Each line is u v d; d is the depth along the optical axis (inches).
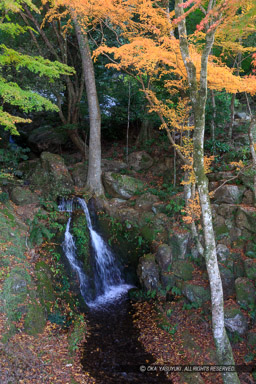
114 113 602.5
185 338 281.1
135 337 288.0
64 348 254.7
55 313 291.1
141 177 509.7
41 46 506.9
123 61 279.1
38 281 297.3
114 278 404.5
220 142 471.8
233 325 282.0
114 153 564.7
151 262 362.6
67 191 433.4
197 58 242.1
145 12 297.0
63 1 327.3
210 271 208.4
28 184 440.1
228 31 226.2
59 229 364.8
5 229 322.3
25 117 605.0
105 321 312.2
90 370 238.2
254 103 576.7
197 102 209.3
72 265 352.8
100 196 453.4
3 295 255.3
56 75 310.5
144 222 416.5
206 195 209.0
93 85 460.1
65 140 580.1
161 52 252.4
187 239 364.8
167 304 328.8
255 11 178.9
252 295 298.0
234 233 361.1
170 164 503.5
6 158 444.1
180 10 214.5
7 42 461.1
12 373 207.3
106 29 509.0
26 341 241.9
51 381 213.6
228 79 245.1
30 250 326.6
